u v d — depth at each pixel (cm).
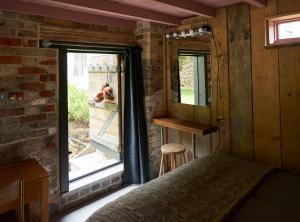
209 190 185
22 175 202
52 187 259
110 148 403
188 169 220
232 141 280
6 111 225
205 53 295
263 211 159
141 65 328
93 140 459
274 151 247
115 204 169
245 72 261
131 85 315
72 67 524
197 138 316
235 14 263
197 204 167
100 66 413
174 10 279
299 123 229
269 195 179
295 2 221
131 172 328
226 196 176
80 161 399
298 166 232
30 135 241
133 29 328
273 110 245
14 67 227
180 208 163
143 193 181
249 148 266
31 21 236
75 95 529
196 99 311
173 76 335
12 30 225
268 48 241
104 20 289
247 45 257
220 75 283
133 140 322
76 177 300
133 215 156
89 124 475
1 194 163
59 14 249
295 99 229
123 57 331
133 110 318
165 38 336
